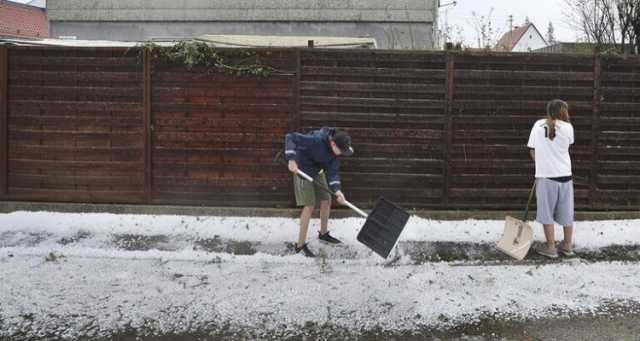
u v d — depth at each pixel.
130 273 4.82
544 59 5.99
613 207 6.18
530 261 5.19
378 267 5.01
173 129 6.16
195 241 5.62
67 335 3.72
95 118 6.19
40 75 6.16
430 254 5.35
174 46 6.01
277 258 5.19
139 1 11.27
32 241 5.55
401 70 6.01
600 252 5.43
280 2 11.01
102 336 3.73
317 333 3.81
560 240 5.66
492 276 4.82
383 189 6.14
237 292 4.45
